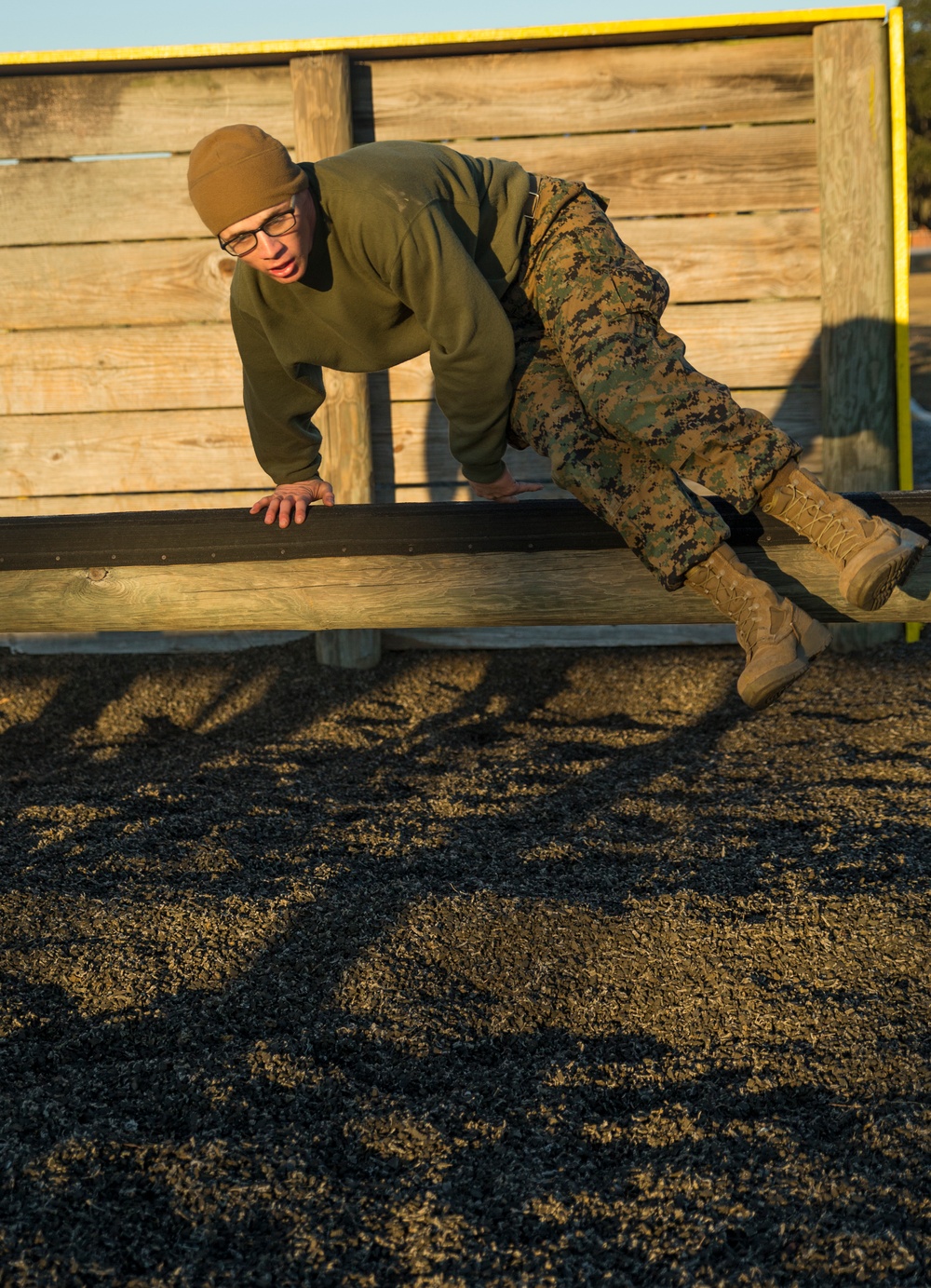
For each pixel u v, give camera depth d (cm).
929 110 2222
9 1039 212
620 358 186
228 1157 179
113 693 443
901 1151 176
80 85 441
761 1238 162
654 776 340
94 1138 183
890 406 442
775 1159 176
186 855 291
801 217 441
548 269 195
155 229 452
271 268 189
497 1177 175
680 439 183
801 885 260
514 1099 193
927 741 352
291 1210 169
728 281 448
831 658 446
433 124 440
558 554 220
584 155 441
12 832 309
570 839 293
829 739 362
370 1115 189
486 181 196
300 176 185
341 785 344
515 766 355
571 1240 163
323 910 258
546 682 441
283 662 470
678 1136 183
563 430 194
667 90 434
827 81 420
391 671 458
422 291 185
